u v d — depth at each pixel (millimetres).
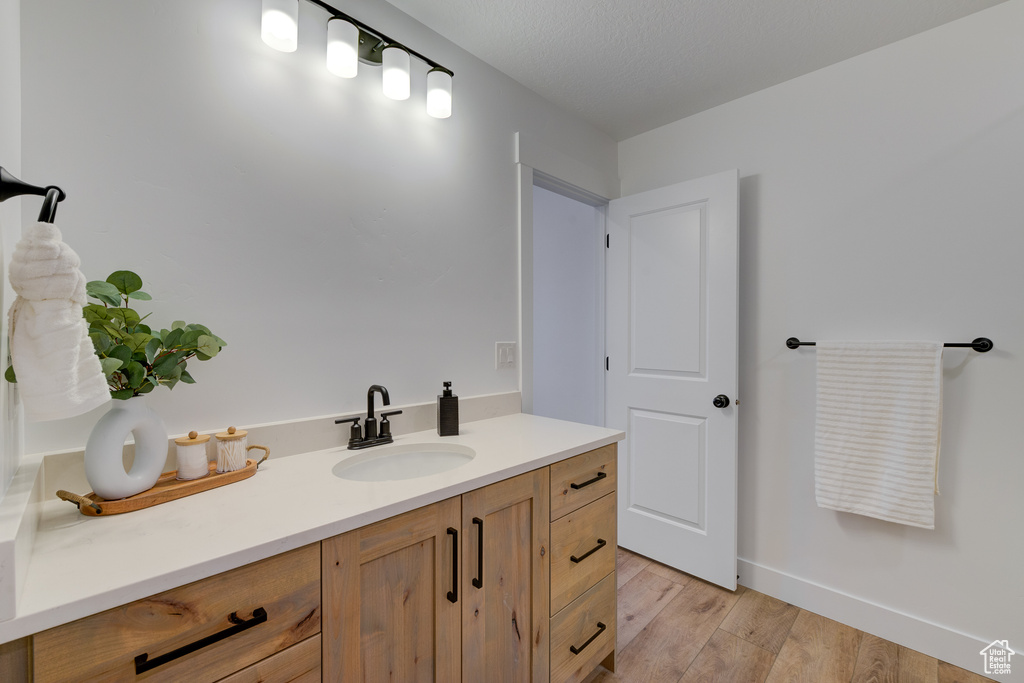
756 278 2096
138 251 1012
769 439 2055
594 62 1838
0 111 687
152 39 1030
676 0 1490
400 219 1515
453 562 1021
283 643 758
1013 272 1516
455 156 1700
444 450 1391
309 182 1290
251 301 1182
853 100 1828
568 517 1346
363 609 872
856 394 1760
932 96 1660
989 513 1557
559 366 3025
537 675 1237
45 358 614
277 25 1138
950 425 1626
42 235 610
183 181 1071
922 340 1673
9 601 524
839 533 1866
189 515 826
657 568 2264
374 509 865
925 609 1668
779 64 1871
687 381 2184
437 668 993
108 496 830
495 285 1848
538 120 2066
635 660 1608
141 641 621
